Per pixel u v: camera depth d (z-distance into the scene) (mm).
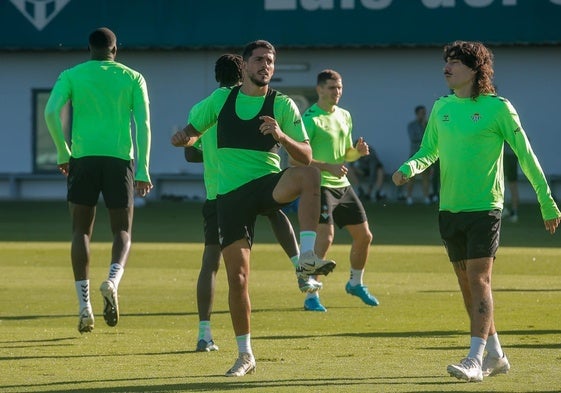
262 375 23359
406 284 42188
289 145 22734
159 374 23734
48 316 33781
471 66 22828
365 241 36562
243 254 23125
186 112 92062
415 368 24312
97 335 30000
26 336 29719
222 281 43375
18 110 93438
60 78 30547
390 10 87938
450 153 22797
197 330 30984
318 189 22391
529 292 39562
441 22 87312
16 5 90625
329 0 88500
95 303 36844
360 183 89500
